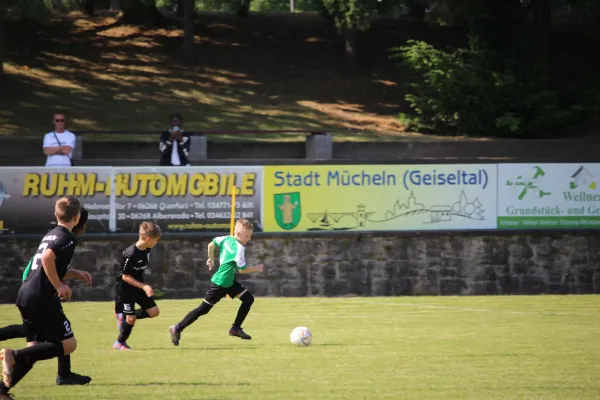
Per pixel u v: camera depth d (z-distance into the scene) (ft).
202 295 152.56
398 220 158.40
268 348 83.51
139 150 221.05
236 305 135.13
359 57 325.83
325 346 85.05
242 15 351.87
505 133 266.16
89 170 153.38
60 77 287.89
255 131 217.36
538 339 90.07
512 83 264.72
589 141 263.90
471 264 157.58
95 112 263.49
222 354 79.30
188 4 310.45
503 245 158.40
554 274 159.22
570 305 132.57
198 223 155.12
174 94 285.02
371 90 304.09
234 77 304.09
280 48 328.49
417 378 65.67
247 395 58.13
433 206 159.02
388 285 155.84
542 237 159.12
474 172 159.33
